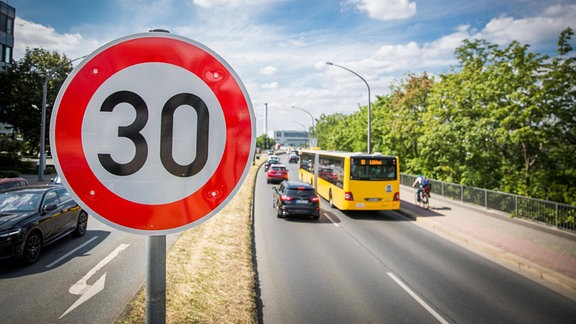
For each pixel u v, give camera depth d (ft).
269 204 63.72
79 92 4.76
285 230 43.73
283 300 22.45
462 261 32.55
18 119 109.19
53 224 32.58
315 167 82.79
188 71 4.98
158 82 4.92
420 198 60.49
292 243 37.42
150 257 4.84
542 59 57.72
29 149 126.21
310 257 32.37
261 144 406.21
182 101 4.96
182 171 4.91
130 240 36.76
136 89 4.88
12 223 28.04
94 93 4.79
